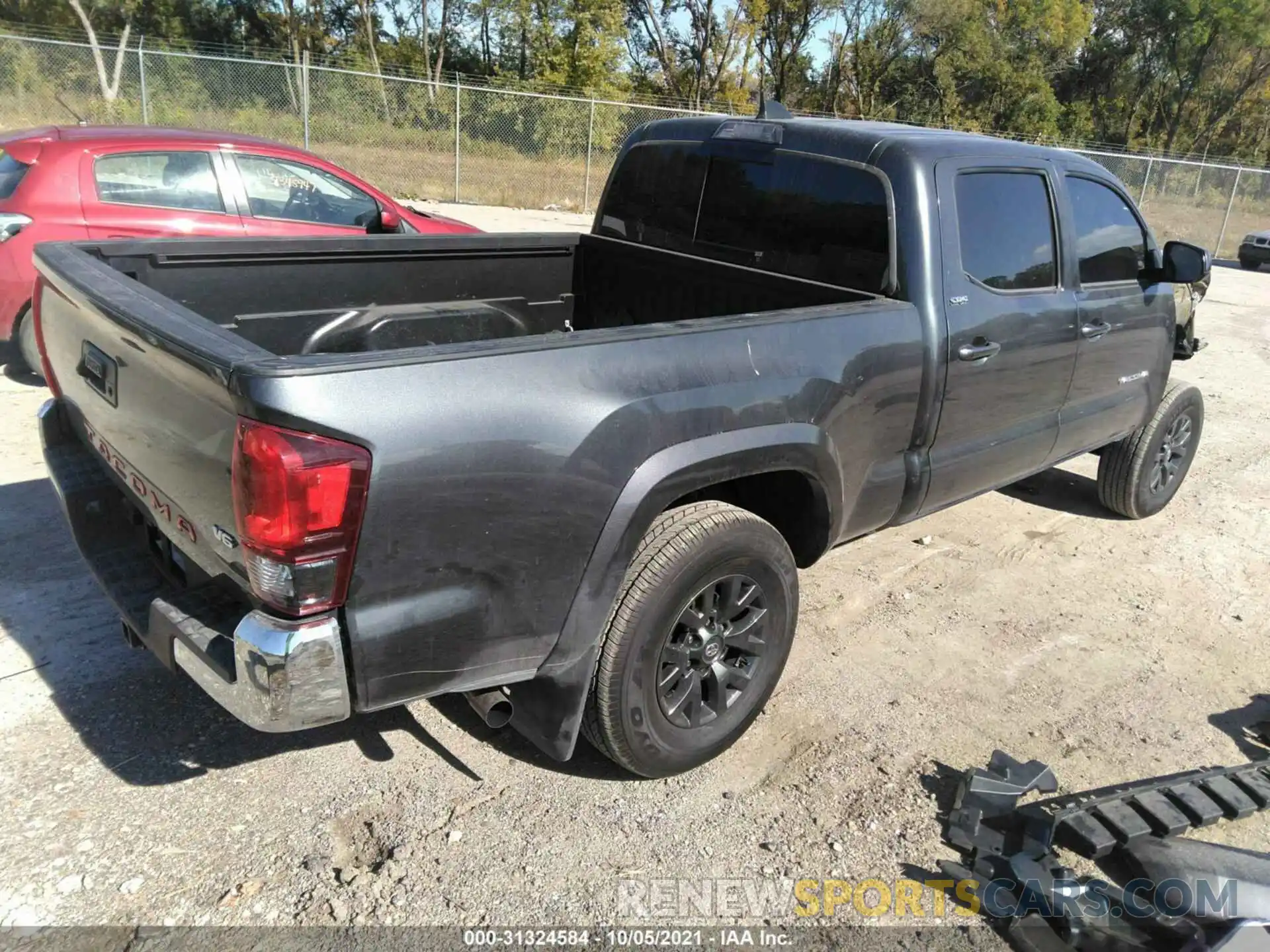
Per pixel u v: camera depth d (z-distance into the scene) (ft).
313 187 21.33
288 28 138.82
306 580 6.82
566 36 114.93
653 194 14.01
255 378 6.45
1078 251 13.61
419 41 147.43
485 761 9.94
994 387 12.32
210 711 10.32
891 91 145.48
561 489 7.81
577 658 8.45
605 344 8.11
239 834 8.68
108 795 9.01
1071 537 16.87
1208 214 75.51
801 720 10.97
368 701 7.44
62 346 9.67
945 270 11.30
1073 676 12.32
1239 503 19.06
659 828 9.16
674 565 8.74
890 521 11.91
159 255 10.71
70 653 11.07
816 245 11.94
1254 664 12.96
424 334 13.00
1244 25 154.81
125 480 9.02
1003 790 9.39
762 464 9.34
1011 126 146.72
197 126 58.23
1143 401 16.06
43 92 60.13
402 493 6.99
